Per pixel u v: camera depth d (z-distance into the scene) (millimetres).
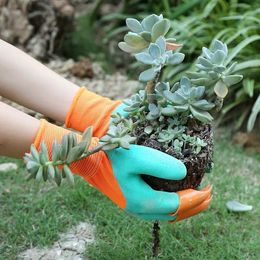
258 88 1988
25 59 1177
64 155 989
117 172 1072
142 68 2297
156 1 2514
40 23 2258
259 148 1917
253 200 1618
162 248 1379
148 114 1103
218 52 1046
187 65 2119
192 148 1094
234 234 1465
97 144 1054
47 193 1609
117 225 1472
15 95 1175
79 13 2609
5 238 1430
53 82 1185
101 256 1358
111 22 2572
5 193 1614
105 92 2156
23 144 1078
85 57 2438
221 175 1748
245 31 1981
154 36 1033
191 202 1091
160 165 1045
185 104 1066
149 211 1088
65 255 1392
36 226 1474
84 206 1553
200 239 1434
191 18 2180
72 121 1188
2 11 2189
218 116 2062
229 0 2295
